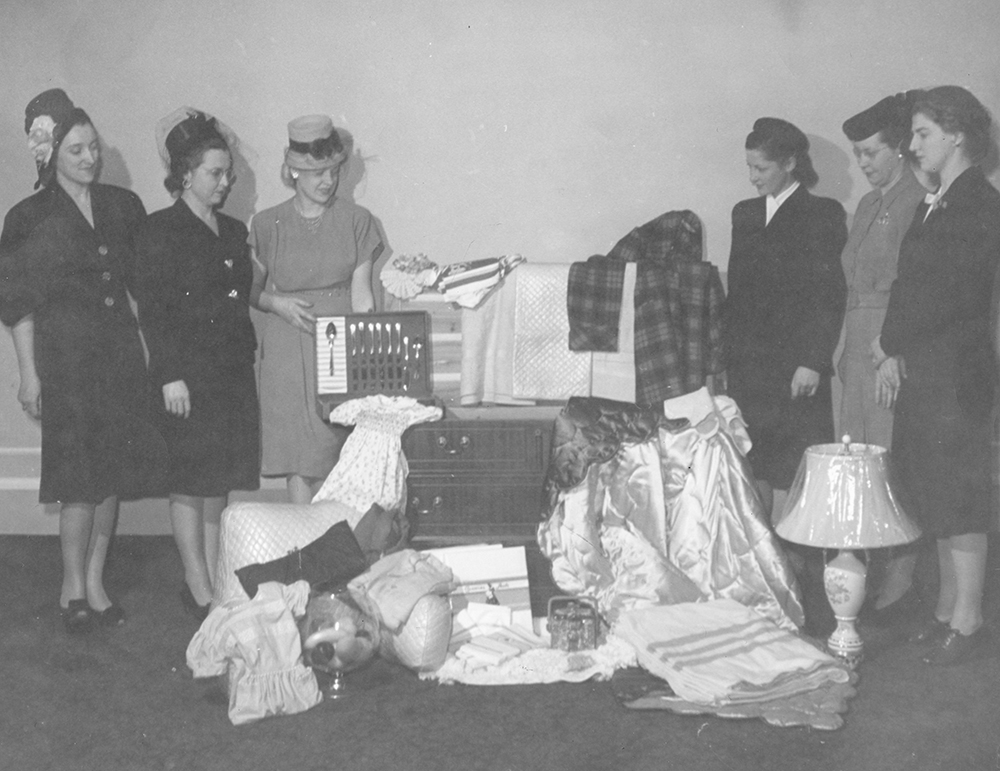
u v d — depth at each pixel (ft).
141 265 13.78
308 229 14.62
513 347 14.39
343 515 12.78
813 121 14.87
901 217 13.47
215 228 14.16
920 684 11.45
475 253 15.58
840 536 11.43
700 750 10.16
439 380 14.58
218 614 11.68
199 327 13.88
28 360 13.62
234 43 15.35
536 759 10.09
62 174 13.60
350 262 14.69
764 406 14.25
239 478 14.43
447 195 15.49
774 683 11.09
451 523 13.82
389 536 13.32
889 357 12.85
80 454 13.38
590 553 13.07
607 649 12.14
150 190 15.70
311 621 11.51
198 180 13.84
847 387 13.93
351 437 13.57
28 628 13.44
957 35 14.55
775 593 12.78
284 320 14.60
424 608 11.80
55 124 13.48
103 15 15.40
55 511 16.69
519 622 13.03
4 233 13.51
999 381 12.56
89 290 13.60
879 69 14.70
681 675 11.21
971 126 12.19
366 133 15.44
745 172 15.11
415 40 15.24
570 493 13.20
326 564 11.85
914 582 13.79
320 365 14.21
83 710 11.34
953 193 12.17
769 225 14.23
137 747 10.53
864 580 11.82
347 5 15.23
